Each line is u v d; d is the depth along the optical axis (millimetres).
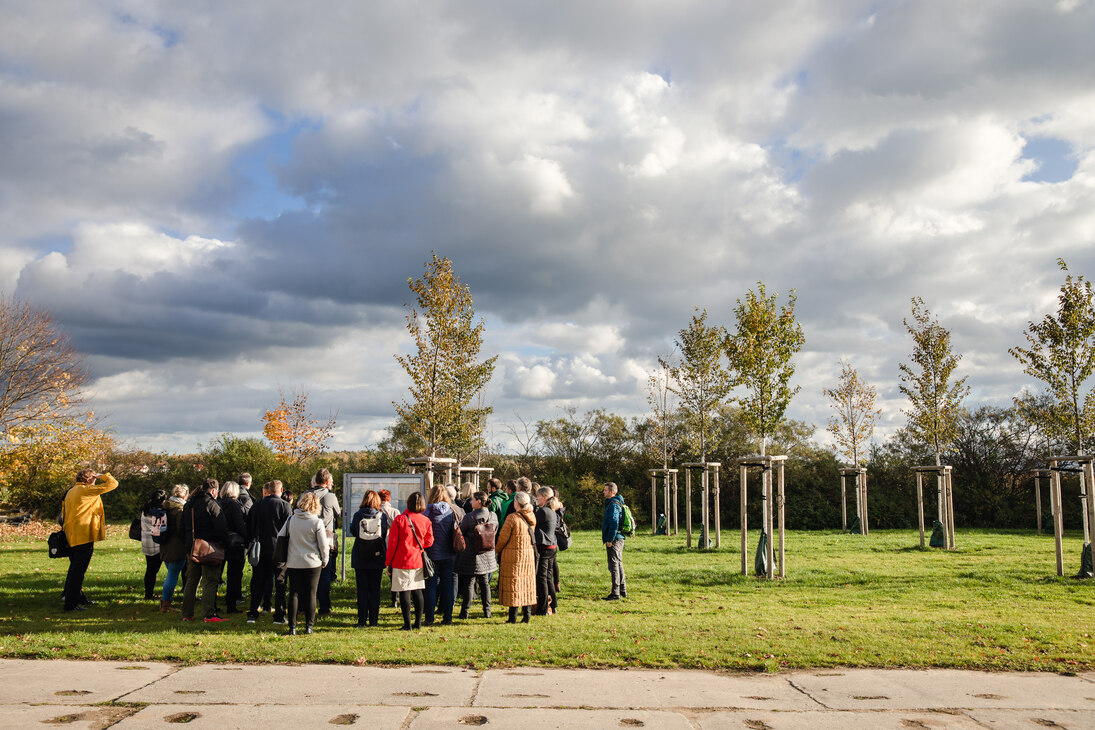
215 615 9445
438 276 21234
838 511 33125
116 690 6035
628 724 5367
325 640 8094
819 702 6012
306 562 8625
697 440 30469
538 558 10188
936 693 6316
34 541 23500
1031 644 8109
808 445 35562
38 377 25922
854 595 11789
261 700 5805
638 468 35062
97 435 27266
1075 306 17031
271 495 9602
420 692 6117
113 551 19297
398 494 12891
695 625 9109
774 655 7547
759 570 13906
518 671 6910
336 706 5672
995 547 20406
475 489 10875
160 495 11281
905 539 23984
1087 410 17109
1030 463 33000
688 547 20203
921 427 23906
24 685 6160
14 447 25641
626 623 9305
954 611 10328
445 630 8898
